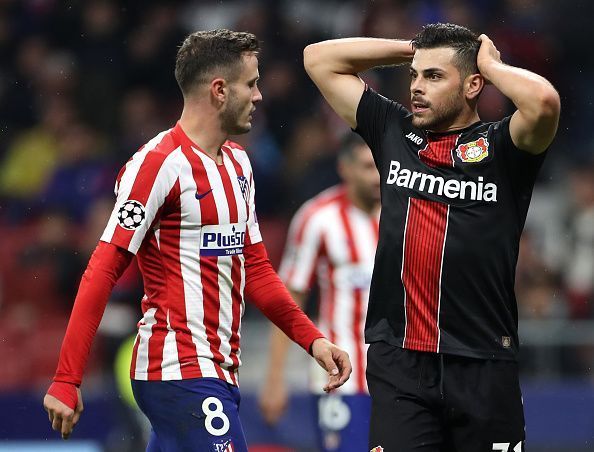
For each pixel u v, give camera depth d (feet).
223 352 54.44
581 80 155.12
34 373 119.75
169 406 53.36
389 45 56.85
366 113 56.65
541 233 139.44
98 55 154.40
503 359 53.31
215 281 54.03
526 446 108.58
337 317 76.95
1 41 157.79
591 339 110.01
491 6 154.20
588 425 108.37
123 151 143.95
